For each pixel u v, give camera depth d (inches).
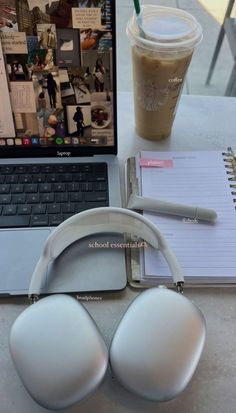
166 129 24.6
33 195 20.8
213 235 19.5
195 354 14.1
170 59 20.5
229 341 16.6
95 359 13.6
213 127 26.2
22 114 21.3
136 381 13.5
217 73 45.9
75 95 20.8
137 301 15.3
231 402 14.9
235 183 21.8
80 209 20.3
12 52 19.4
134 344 14.0
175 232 19.5
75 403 13.5
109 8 18.5
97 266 18.3
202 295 18.0
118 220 18.6
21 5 18.3
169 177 22.0
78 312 14.7
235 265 18.4
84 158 22.7
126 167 23.0
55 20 18.7
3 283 17.7
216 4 44.6
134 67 21.9
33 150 22.5
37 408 14.6
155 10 22.1
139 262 18.6
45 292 17.4
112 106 21.3
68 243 18.6
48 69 20.0
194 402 14.8
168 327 14.3
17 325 14.5
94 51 19.6
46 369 13.4
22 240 19.1
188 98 28.2
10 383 15.2
